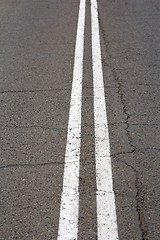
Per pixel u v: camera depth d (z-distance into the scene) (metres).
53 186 3.65
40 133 4.57
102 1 11.57
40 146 4.30
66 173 3.83
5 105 5.31
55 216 3.28
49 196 3.52
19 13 10.39
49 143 4.36
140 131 4.55
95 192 3.55
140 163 3.96
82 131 4.57
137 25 9.02
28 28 8.97
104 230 3.12
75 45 7.70
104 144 4.30
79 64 6.71
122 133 4.52
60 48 7.55
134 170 3.85
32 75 6.32
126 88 5.72
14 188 3.64
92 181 3.70
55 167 3.93
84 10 10.53
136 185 3.63
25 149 4.26
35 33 8.56
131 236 3.06
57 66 6.66
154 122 4.75
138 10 10.41
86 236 3.07
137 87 5.75
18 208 3.39
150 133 4.50
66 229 3.14
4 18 9.93
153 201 3.43
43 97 5.51
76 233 3.10
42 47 7.64
